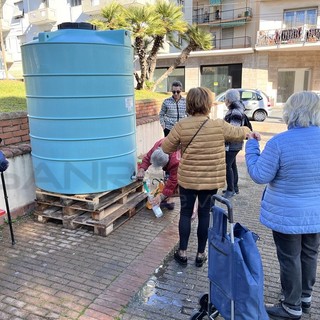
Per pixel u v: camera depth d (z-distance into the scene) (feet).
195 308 9.00
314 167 7.38
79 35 11.81
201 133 9.85
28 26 100.42
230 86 86.53
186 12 90.99
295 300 8.29
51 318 8.57
